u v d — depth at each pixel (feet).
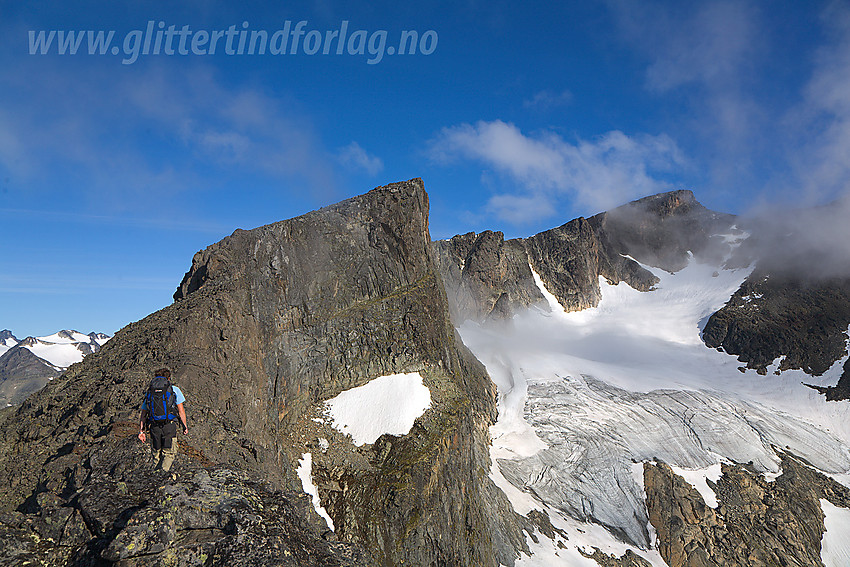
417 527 124.36
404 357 169.07
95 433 68.49
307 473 128.57
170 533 43.29
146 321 127.54
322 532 56.18
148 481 49.70
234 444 89.56
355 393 156.25
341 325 164.96
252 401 119.96
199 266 155.63
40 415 83.46
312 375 154.20
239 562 42.39
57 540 43.96
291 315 154.20
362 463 134.41
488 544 154.61
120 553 40.19
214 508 48.24
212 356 117.91
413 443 141.08
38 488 59.21
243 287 141.38
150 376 90.68
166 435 50.65
